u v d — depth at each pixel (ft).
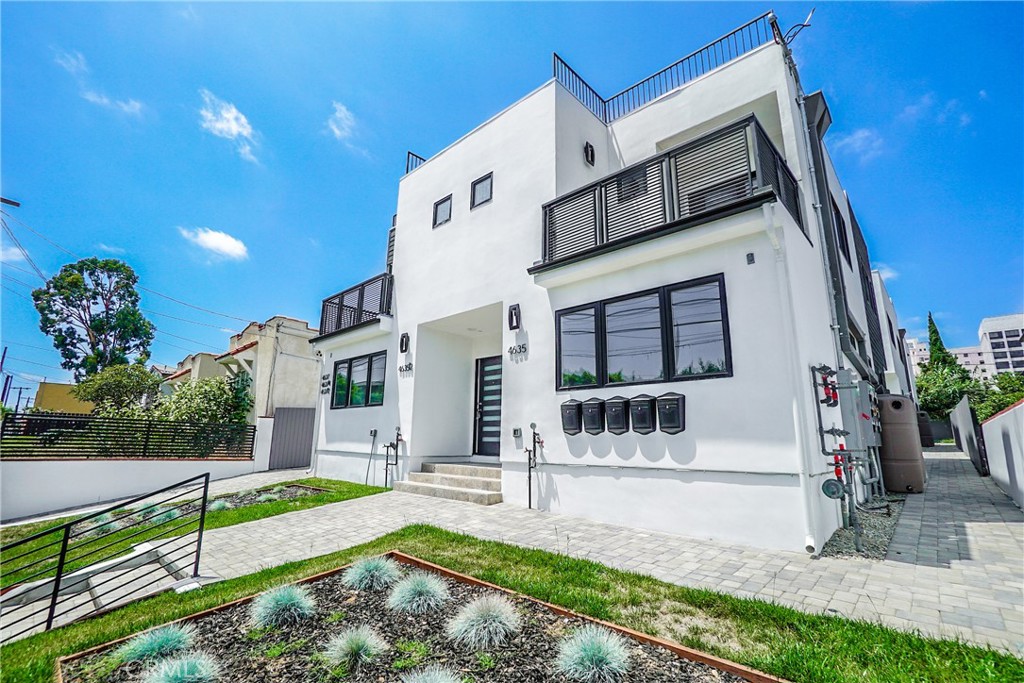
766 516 15.87
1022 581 12.12
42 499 32.07
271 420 47.44
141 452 38.06
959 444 61.16
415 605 10.64
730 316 17.78
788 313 16.46
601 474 20.48
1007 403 51.80
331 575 13.10
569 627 9.51
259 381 54.19
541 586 11.78
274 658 8.50
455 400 34.22
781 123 23.76
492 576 12.81
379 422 34.04
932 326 123.03
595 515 20.40
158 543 18.74
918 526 18.51
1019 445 21.88
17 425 32.48
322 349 42.01
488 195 29.89
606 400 20.59
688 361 18.62
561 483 21.97
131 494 36.19
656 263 20.29
